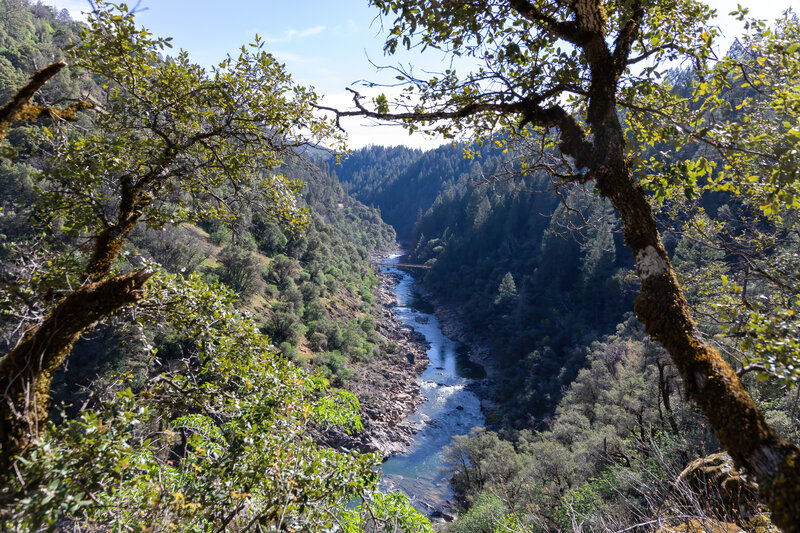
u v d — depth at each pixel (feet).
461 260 272.72
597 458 56.49
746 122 10.42
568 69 11.87
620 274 157.58
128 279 12.23
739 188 10.84
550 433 91.97
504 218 266.16
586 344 145.48
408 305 251.80
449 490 87.45
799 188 9.15
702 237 17.31
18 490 8.31
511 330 181.06
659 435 41.09
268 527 11.40
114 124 16.75
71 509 8.32
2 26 191.83
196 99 16.79
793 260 14.65
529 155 15.17
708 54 10.22
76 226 15.69
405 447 105.60
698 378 7.59
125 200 16.02
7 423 9.37
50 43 189.47
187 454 13.21
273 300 150.92
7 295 12.26
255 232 180.45
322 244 227.81
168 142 16.16
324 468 14.21
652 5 11.20
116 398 10.62
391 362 158.61
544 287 196.34
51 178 14.75
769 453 6.21
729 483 17.48
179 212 18.16
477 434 94.53
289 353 119.44
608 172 9.93
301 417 16.21
